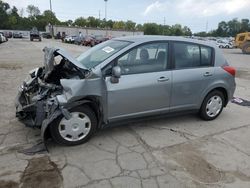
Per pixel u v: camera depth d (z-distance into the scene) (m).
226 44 46.19
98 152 3.91
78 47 32.12
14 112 5.46
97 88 3.91
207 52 5.10
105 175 3.35
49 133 4.06
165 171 3.48
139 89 4.27
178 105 4.81
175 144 4.27
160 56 4.55
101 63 4.08
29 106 4.01
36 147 3.98
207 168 3.60
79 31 71.50
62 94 3.82
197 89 4.93
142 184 3.20
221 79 5.19
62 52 3.97
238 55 27.22
